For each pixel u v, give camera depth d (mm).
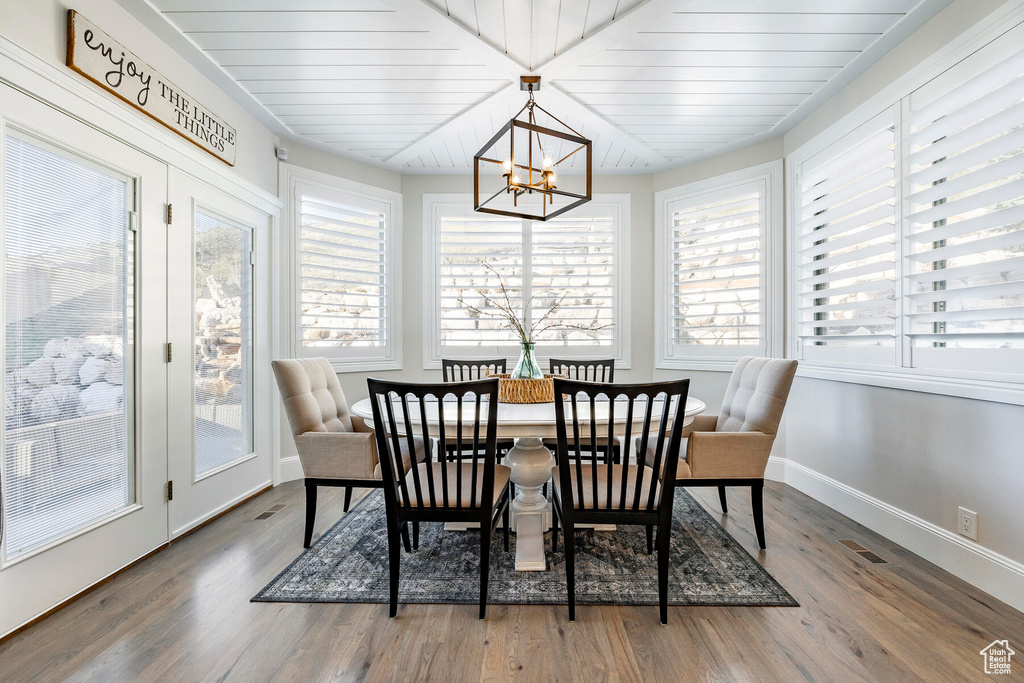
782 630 1525
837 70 2449
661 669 1345
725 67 2402
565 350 4008
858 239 2520
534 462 2113
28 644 1452
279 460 3217
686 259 3754
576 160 3666
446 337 3984
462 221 4012
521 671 1338
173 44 2211
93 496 1827
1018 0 1695
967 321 1947
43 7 1644
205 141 2504
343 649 1438
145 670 1339
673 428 1560
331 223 3578
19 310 1562
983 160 1789
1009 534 1687
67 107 1696
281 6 1948
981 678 1298
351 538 2262
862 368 2494
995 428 1741
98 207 1865
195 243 2432
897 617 1596
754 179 3377
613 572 1913
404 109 2859
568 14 1992
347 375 3646
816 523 2441
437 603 1693
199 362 2467
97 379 1854
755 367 2332
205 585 1820
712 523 2434
